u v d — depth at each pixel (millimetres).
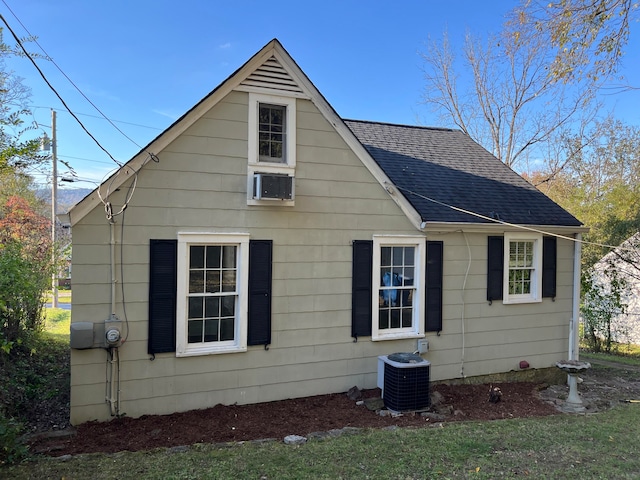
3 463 4742
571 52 9305
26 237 12141
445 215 8680
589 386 9648
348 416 6801
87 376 6117
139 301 6379
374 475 4559
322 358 7652
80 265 6074
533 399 8320
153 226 6449
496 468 4797
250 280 7070
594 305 15125
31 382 7930
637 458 5184
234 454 5074
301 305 7488
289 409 7000
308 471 4625
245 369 7074
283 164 7301
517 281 9672
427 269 8516
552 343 9906
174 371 6590
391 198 8219
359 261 7910
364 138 11086
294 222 7418
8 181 13945
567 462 5016
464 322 8922
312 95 7508
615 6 8609
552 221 9742
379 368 7504
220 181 6852
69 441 5602
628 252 14820
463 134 13273
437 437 5727
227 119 6895
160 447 5406
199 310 6852
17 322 8914
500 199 10039
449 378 8797
